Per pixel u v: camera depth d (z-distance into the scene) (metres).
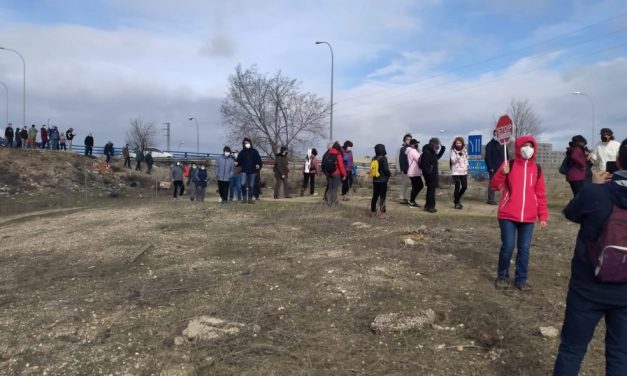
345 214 11.54
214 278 6.75
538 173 5.77
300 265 7.06
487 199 14.30
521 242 5.83
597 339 4.62
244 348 4.60
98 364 4.50
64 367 4.47
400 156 13.19
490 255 7.22
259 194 17.06
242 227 10.45
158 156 55.16
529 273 6.45
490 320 5.02
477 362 4.30
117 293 6.29
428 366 4.24
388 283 6.06
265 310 5.44
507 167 5.81
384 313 5.20
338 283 6.12
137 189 32.81
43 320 5.50
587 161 10.12
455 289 5.86
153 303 5.87
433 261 6.98
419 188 12.80
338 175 13.20
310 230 9.80
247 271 6.97
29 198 26.08
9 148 34.62
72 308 5.84
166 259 8.03
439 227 9.46
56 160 33.88
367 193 19.02
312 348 4.59
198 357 4.46
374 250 7.67
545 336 4.68
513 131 6.98
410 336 4.77
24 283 7.08
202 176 20.44
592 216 3.30
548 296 5.63
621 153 3.37
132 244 9.17
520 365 4.23
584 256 3.36
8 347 4.87
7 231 12.55
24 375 4.37
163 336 4.95
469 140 22.98
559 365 3.51
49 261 8.34
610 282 3.22
